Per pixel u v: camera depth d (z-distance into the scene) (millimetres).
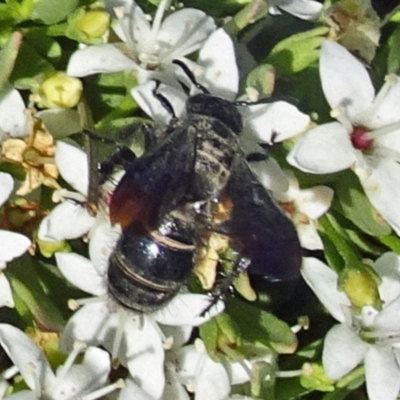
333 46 123
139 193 112
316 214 122
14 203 120
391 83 123
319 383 123
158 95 119
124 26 122
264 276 114
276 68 125
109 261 117
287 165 123
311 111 126
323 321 127
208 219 117
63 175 119
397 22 131
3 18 122
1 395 119
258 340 121
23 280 120
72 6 121
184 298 120
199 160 116
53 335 119
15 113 120
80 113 120
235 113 117
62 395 119
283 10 130
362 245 126
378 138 124
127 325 121
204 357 122
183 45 123
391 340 124
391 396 121
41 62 121
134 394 119
